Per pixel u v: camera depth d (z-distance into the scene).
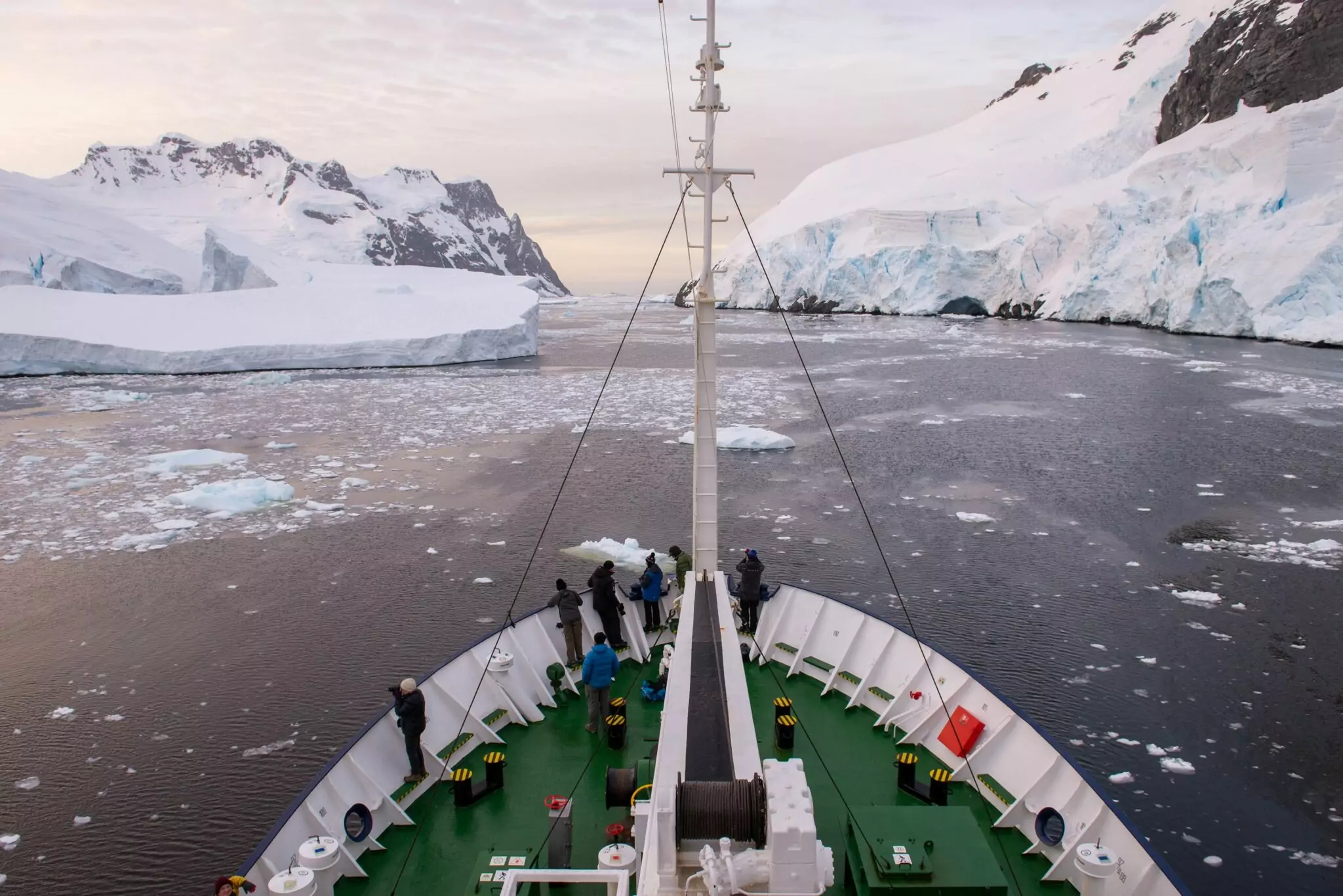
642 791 5.73
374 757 6.60
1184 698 11.63
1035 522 19.36
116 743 10.74
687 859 4.03
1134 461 24.73
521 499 21.48
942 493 21.72
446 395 38.41
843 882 5.36
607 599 8.45
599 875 4.70
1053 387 38.31
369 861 5.84
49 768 10.20
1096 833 5.58
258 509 20.83
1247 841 8.80
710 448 7.25
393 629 14.05
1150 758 10.26
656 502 21.16
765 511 20.23
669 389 39.81
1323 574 16.11
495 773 6.55
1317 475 22.98
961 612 14.52
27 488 22.69
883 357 50.69
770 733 7.30
